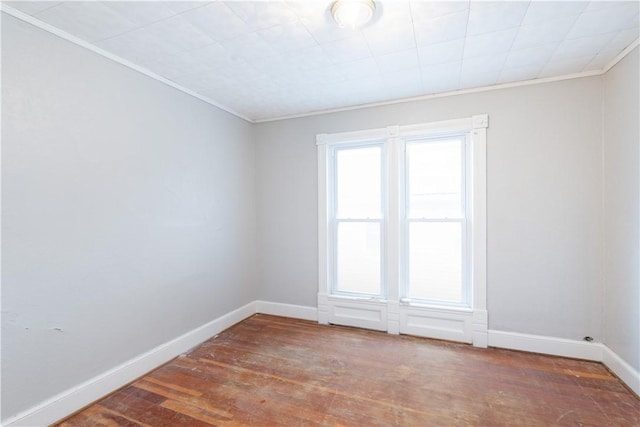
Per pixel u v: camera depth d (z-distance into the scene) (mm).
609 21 1830
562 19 1813
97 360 2088
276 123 3697
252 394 2115
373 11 1703
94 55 2082
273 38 2014
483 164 2791
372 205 3350
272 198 3746
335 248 3520
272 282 3771
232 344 2924
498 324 2787
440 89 2861
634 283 2090
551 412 1895
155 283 2523
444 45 2107
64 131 1914
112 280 2191
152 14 1741
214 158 3184
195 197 2939
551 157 2609
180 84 2730
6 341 1669
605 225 2443
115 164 2215
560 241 2596
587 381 2223
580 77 2520
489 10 1731
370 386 2193
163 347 2562
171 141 2682
